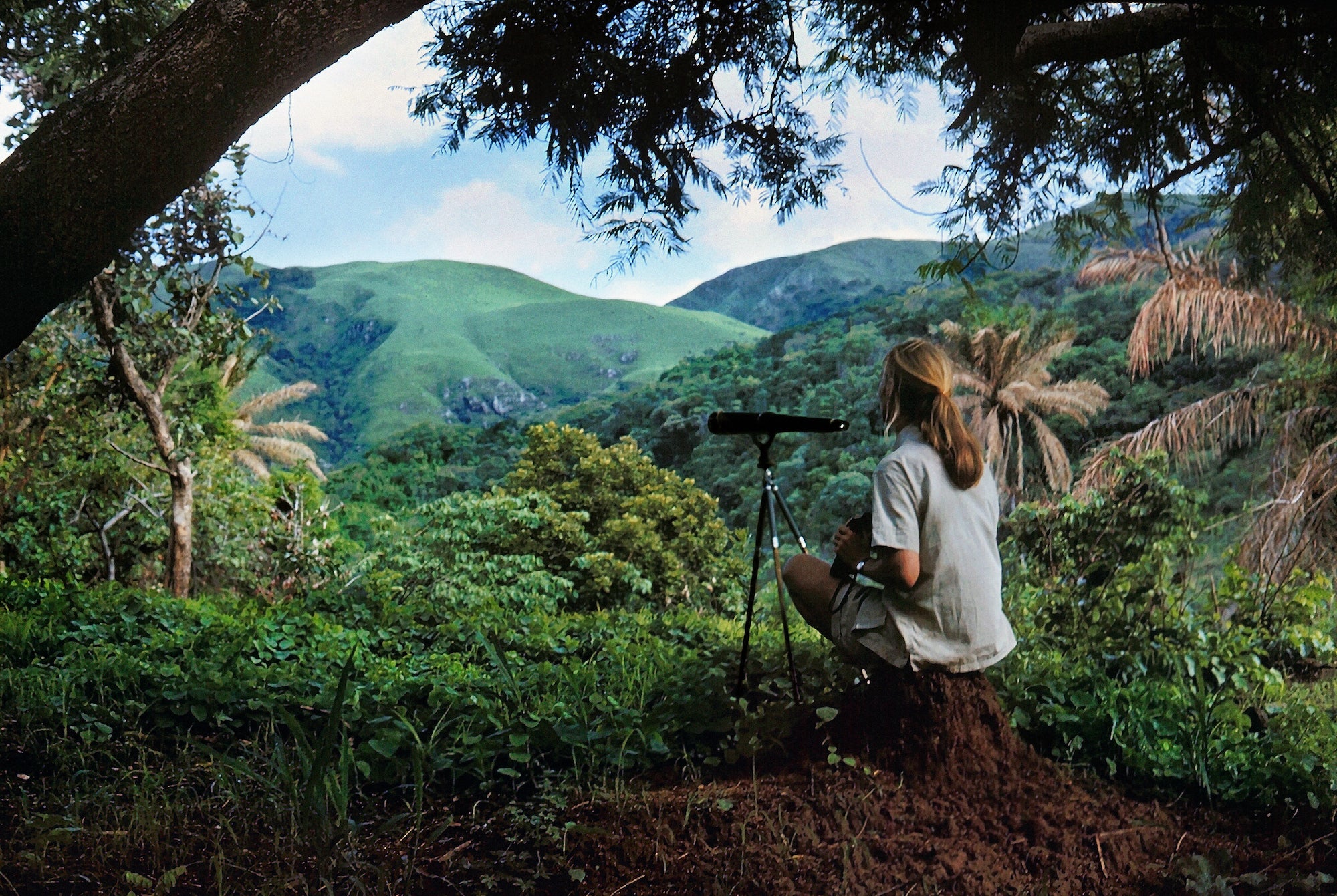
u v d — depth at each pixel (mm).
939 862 2830
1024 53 4855
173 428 14352
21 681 4102
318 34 3014
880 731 3338
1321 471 11523
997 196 5129
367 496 62500
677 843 2908
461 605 11875
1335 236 6004
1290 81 4957
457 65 4391
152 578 17766
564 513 16094
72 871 2621
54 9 5707
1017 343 36188
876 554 3230
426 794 3344
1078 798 3213
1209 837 3199
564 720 3684
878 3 4684
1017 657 4703
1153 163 5109
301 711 4047
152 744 3691
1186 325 13062
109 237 3018
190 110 2961
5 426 14797
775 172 4922
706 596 15906
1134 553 5711
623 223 4859
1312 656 6160
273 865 2703
